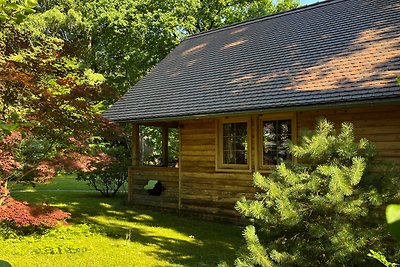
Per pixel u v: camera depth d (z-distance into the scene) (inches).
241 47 517.3
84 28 852.6
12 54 334.3
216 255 294.8
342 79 339.3
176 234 366.9
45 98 315.6
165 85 519.5
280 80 390.3
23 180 349.1
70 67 373.4
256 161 406.9
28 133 309.3
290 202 181.2
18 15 105.8
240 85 421.4
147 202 512.7
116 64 884.6
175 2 829.8
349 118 343.9
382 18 409.4
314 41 434.3
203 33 650.2
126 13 808.9
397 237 25.9
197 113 410.6
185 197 469.7
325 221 176.7
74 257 277.4
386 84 302.7
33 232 330.6
